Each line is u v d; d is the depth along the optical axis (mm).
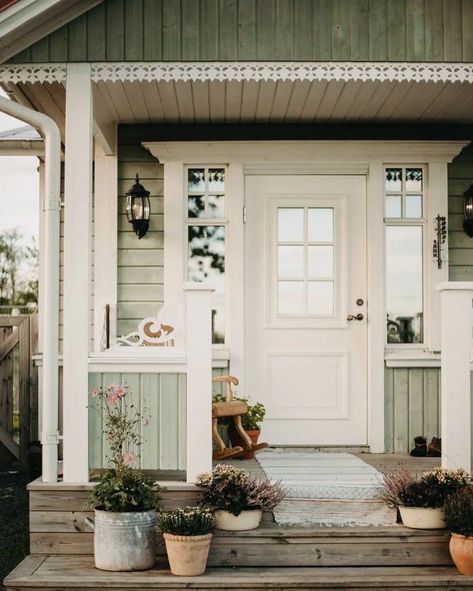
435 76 5582
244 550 5094
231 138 7254
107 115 6922
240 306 7168
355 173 7277
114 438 5254
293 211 7277
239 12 5559
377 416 7066
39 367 8266
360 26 5570
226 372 7148
